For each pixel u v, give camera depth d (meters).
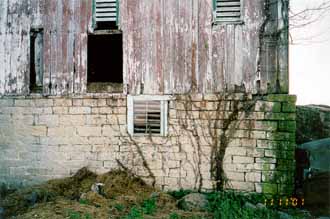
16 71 10.32
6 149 10.30
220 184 9.17
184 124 9.45
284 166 8.84
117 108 9.81
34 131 10.17
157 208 8.16
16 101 10.28
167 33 9.62
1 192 9.79
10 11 10.41
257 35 9.16
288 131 8.85
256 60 9.15
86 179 9.61
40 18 10.25
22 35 10.33
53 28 10.17
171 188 9.44
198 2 9.49
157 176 9.52
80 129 9.95
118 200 8.46
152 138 9.59
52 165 10.05
